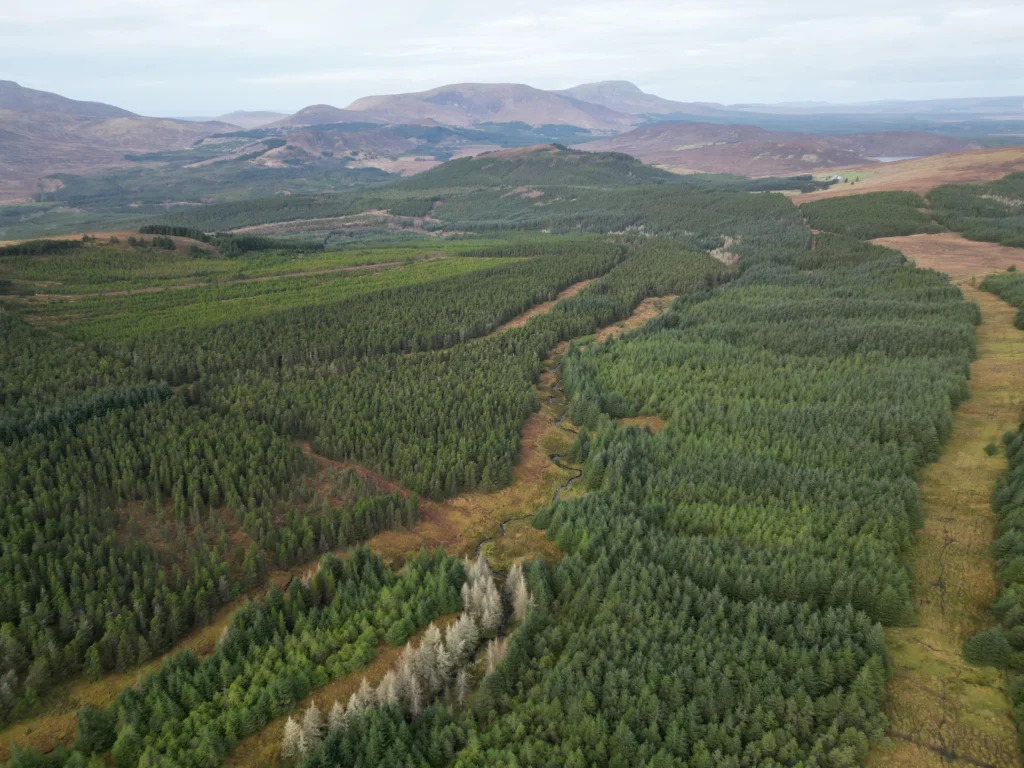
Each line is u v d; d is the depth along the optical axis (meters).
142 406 103.31
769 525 74.69
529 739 52.09
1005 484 80.56
